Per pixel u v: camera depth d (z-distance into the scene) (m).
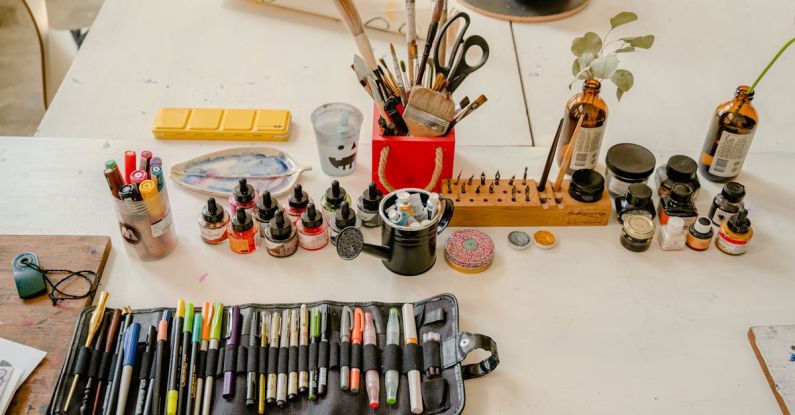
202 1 1.66
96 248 1.02
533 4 1.62
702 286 1.02
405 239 0.96
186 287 1.00
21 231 1.07
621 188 1.14
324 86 1.41
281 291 1.00
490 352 0.89
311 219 1.03
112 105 1.34
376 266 1.04
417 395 0.86
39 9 1.63
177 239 1.07
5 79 2.64
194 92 1.38
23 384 0.85
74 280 0.98
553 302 0.99
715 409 0.87
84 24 1.86
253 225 1.04
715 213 1.10
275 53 1.50
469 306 0.98
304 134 1.28
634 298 1.00
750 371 0.91
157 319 0.93
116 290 0.99
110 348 0.88
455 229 1.11
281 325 0.93
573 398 0.87
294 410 0.85
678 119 1.34
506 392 0.88
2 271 0.98
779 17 1.65
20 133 2.45
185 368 0.87
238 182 1.17
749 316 0.98
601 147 1.27
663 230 1.08
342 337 0.91
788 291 1.02
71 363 0.87
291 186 1.16
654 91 1.41
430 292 1.00
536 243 1.08
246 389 0.86
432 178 1.10
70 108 1.32
